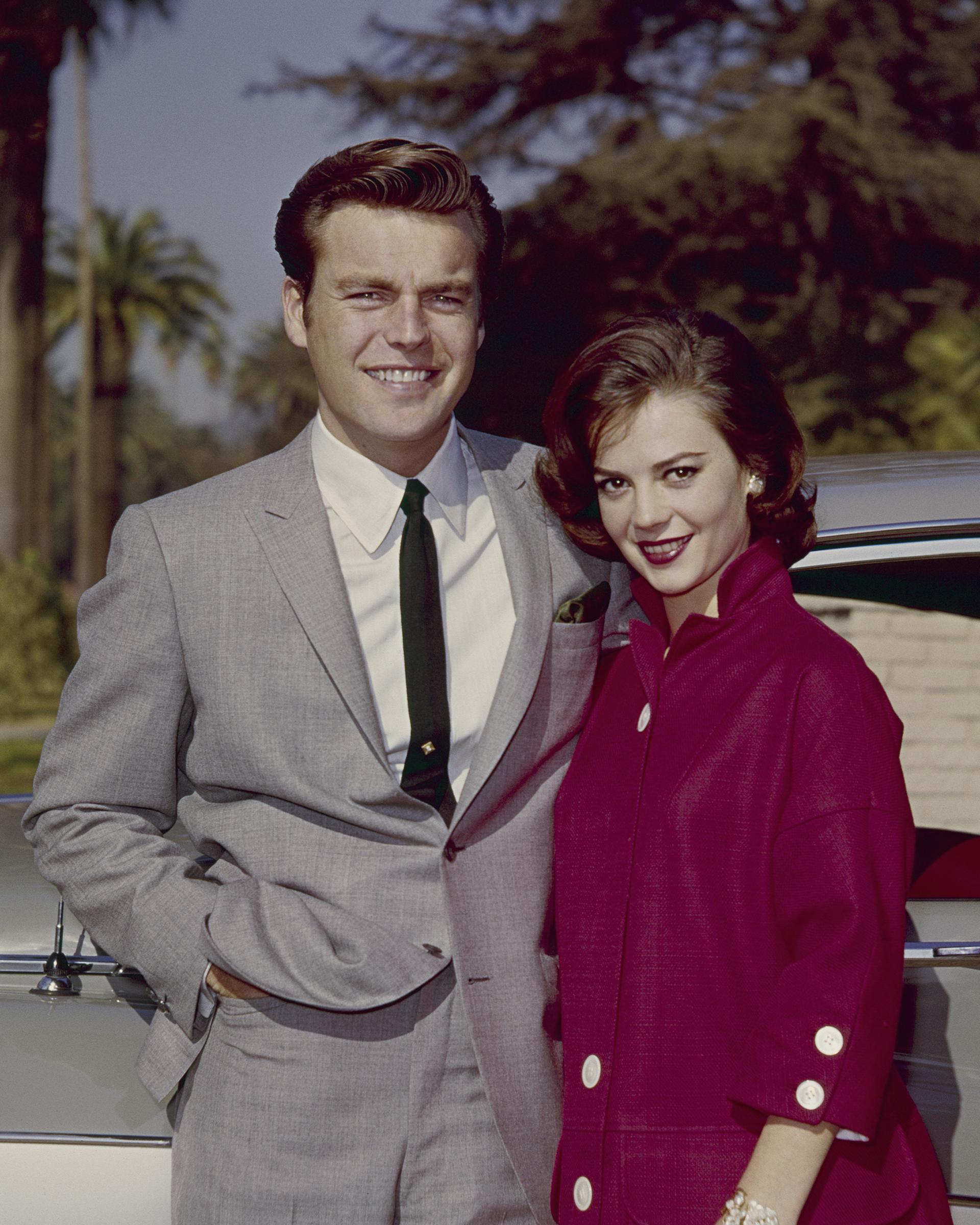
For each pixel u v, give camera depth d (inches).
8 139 826.2
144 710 71.0
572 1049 66.0
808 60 733.3
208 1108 68.2
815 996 57.4
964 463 90.8
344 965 65.9
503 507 75.5
